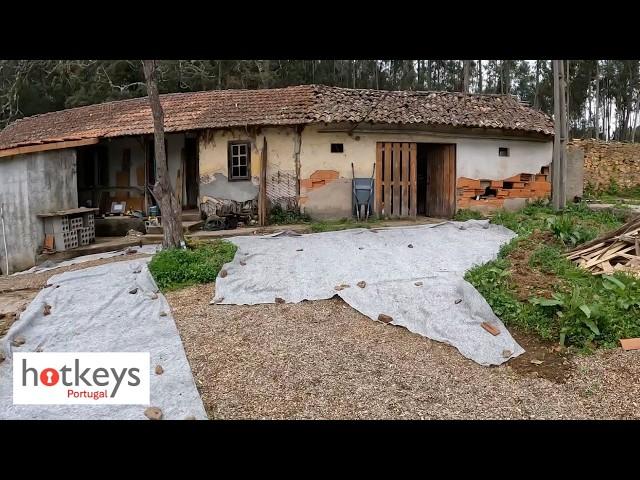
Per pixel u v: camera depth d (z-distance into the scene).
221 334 5.69
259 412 4.17
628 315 5.46
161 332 5.72
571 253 7.57
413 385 4.57
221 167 12.73
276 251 8.87
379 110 12.80
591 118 38.03
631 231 7.41
